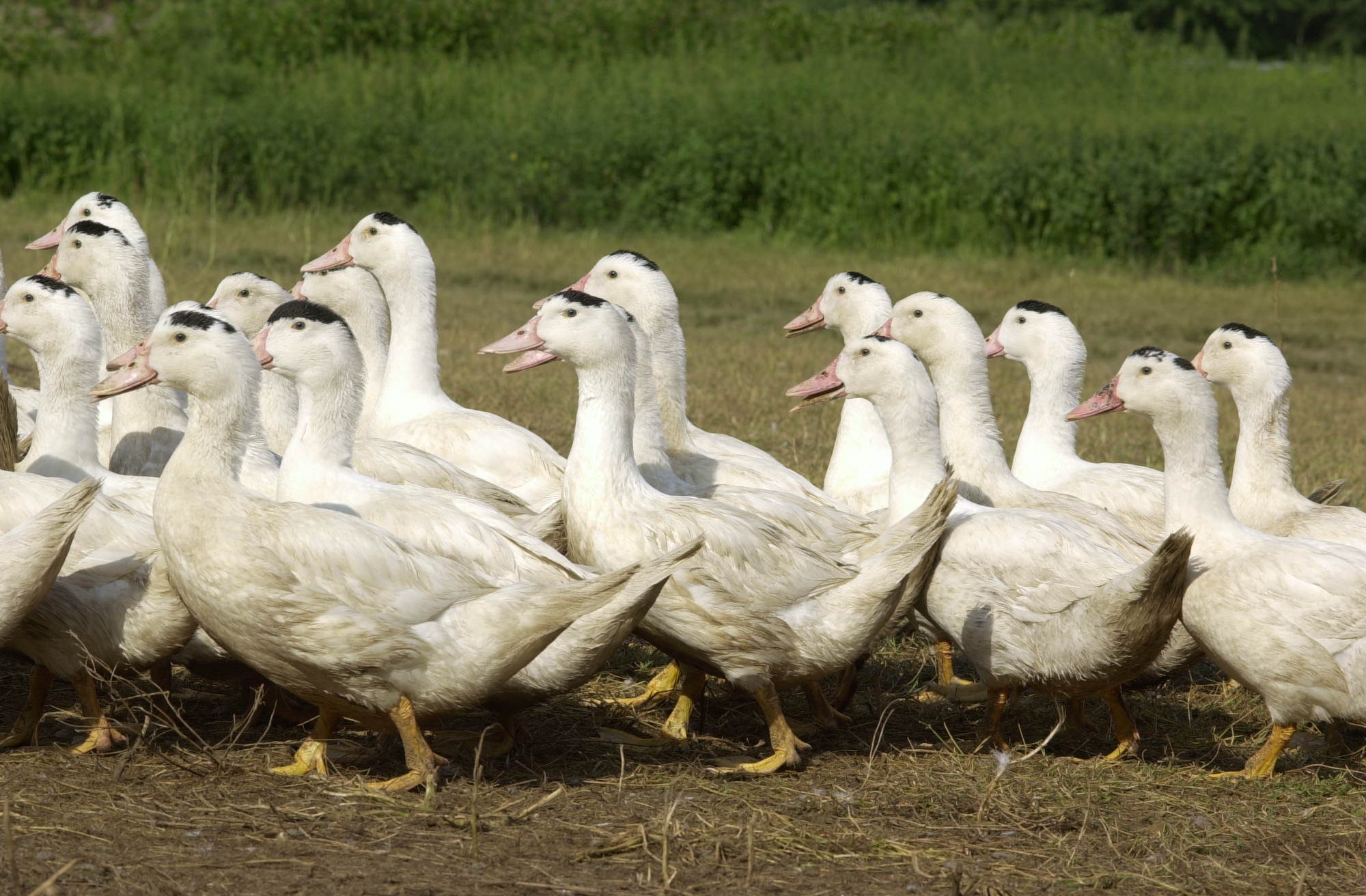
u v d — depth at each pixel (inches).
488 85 1803.6
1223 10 3248.0
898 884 291.1
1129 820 335.6
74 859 278.4
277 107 1574.8
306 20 1910.7
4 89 1525.6
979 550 390.3
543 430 708.0
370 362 567.8
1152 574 335.0
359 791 325.7
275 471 437.4
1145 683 421.4
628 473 389.4
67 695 393.1
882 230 1547.7
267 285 543.5
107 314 509.4
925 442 426.6
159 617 343.9
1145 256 1502.2
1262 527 457.7
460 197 1539.1
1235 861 313.0
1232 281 1444.4
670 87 1761.8
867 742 397.1
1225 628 365.7
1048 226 1508.4
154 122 1512.1
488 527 370.3
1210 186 1477.6
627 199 1566.2
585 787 343.3
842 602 374.6
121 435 468.8
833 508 458.0
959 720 420.5
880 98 1800.0
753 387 840.9
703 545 370.3
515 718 374.3
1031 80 2016.5
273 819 307.0
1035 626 374.3
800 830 317.4
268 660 331.0
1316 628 357.1
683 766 363.6
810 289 1257.4
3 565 314.2
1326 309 1298.0
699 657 374.0
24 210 1350.9
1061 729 406.9
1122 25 2497.5
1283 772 379.2
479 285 1181.1
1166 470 410.6
